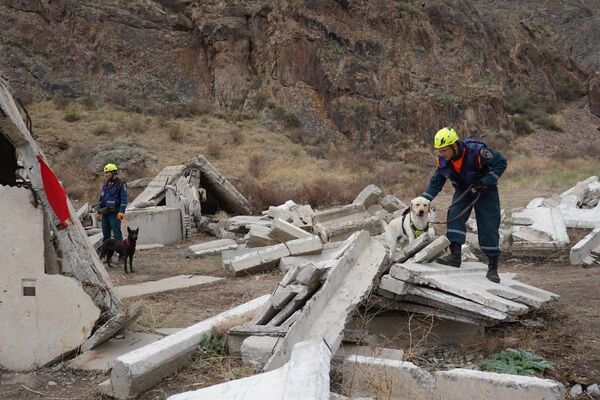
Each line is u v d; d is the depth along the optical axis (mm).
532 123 52125
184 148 33531
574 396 4598
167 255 13000
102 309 5871
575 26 80000
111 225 11617
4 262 5691
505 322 6156
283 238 11586
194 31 45469
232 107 42250
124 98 39594
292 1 46438
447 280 5707
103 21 43094
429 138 44625
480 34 55406
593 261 10609
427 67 48500
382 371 4543
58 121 34719
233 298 8102
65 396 4887
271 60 44594
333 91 43688
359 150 40031
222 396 3484
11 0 41344
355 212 13945
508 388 4090
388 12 49438
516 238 12156
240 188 23094
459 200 6762
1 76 6293
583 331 6051
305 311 4934
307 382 3219
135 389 4703
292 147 37219
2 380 5309
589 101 57844
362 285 5496
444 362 5316
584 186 16094
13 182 7145
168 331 6367
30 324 5660
